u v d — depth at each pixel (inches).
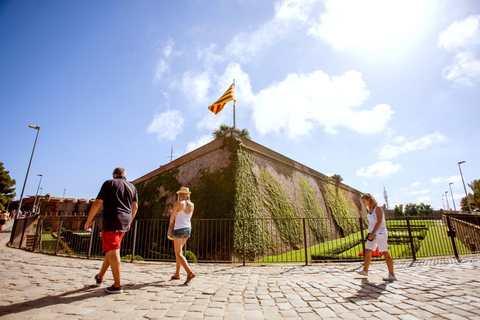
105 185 149.9
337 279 197.6
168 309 118.3
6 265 253.4
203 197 529.7
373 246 209.9
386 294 149.6
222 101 577.9
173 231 191.3
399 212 2402.8
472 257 321.7
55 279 185.8
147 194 730.2
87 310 113.2
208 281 190.5
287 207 623.5
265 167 624.4
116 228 146.9
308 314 115.2
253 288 166.9
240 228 450.3
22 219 485.7
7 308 113.4
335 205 964.0
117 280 145.3
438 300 135.9
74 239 402.3
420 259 318.7
